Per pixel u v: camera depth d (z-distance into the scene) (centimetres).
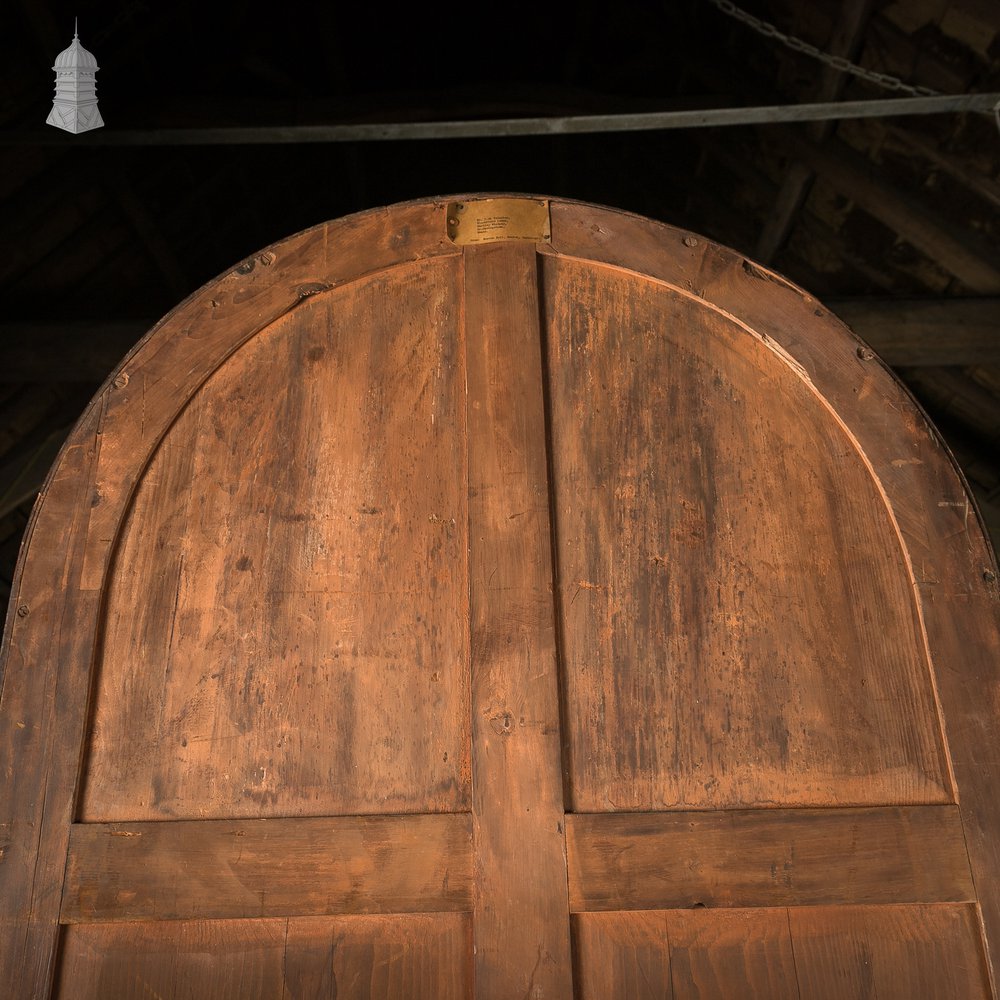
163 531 169
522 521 168
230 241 614
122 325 500
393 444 176
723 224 613
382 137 376
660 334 185
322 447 176
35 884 145
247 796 151
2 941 142
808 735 157
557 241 190
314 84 633
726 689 160
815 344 183
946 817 151
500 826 149
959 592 166
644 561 168
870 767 155
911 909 147
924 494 173
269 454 175
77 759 152
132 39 453
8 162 418
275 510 171
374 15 611
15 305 498
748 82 507
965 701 158
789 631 164
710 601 166
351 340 184
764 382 182
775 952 145
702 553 169
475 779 151
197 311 184
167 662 160
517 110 584
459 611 163
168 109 500
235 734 155
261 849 147
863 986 143
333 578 166
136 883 145
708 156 569
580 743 155
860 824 150
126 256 529
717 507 172
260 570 166
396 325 185
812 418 179
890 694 160
